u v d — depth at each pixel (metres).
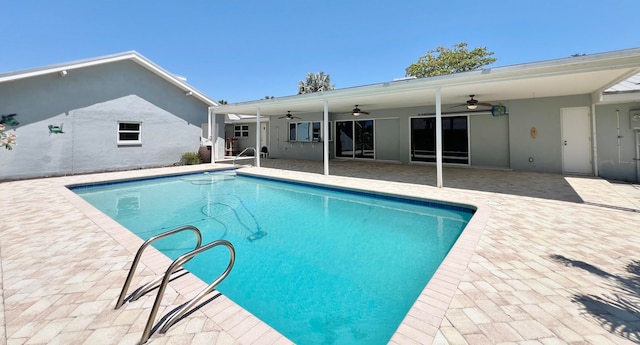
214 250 4.48
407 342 1.87
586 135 9.33
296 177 9.63
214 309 2.37
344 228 5.48
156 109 13.20
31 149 9.83
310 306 2.97
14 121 9.45
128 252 3.61
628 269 2.92
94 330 2.12
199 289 2.69
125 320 2.24
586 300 2.37
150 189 9.27
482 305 2.30
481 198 6.27
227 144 22.27
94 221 4.91
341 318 2.77
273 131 18.89
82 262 3.31
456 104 11.95
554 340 1.90
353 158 15.81
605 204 5.65
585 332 1.98
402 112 13.66
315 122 16.70
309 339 2.49
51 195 7.09
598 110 8.99
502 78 6.42
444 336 1.93
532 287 2.58
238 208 7.03
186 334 2.04
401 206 6.83
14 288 2.73
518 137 10.54
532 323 2.07
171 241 4.93
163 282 2.02
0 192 7.43
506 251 3.40
